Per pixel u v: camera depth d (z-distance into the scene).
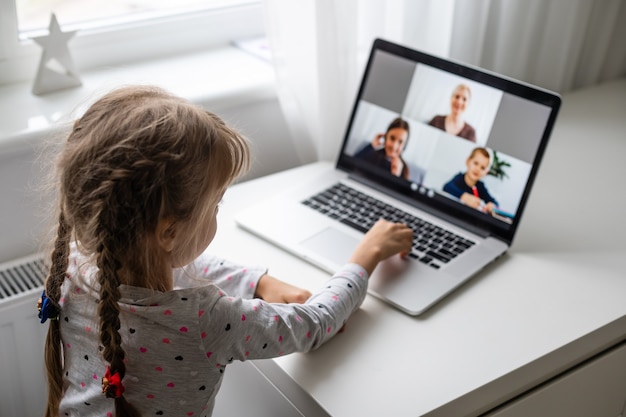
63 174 0.75
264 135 1.38
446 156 1.12
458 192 1.11
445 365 0.86
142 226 0.73
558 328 0.91
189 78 1.34
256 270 0.98
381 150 1.19
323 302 0.89
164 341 0.76
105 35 1.37
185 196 0.74
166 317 0.76
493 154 1.08
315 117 1.32
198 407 0.80
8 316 1.11
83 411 0.82
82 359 0.82
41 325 1.15
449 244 1.06
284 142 1.42
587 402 0.99
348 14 1.24
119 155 0.72
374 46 1.21
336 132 1.32
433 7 1.35
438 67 1.14
